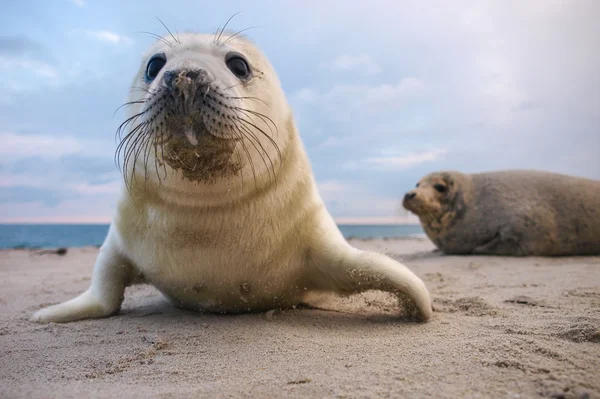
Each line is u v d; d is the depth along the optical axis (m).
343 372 0.41
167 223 0.60
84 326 0.64
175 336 0.56
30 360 0.48
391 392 0.35
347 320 0.63
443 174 1.74
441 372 0.39
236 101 0.54
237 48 0.61
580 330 0.48
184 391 0.38
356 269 0.64
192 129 0.51
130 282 0.73
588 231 1.53
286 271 0.66
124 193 0.64
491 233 1.61
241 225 0.60
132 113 0.62
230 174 0.56
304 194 0.66
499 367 0.40
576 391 0.33
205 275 0.63
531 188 1.62
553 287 0.84
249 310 0.70
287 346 0.51
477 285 0.93
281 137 0.63
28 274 1.47
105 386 0.40
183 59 0.56
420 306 0.61
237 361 0.46
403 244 2.77
